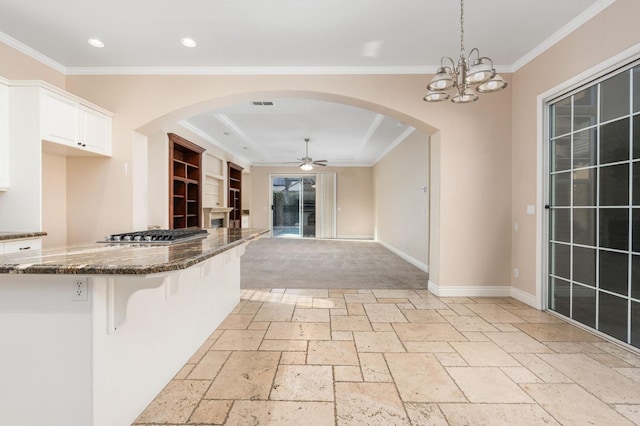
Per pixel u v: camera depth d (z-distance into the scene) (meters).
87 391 1.36
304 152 8.99
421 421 1.61
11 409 1.38
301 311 3.29
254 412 1.68
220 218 8.23
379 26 2.87
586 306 2.80
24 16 2.69
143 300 1.72
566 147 3.01
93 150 3.40
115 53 3.35
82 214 3.66
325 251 7.73
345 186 11.08
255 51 3.32
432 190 4.04
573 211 2.93
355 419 1.63
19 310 1.37
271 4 2.55
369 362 2.22
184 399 1.80
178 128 5.73
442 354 2.35
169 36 3.02
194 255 1.57
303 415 1.66
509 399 1.80
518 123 3.64
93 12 2.64
